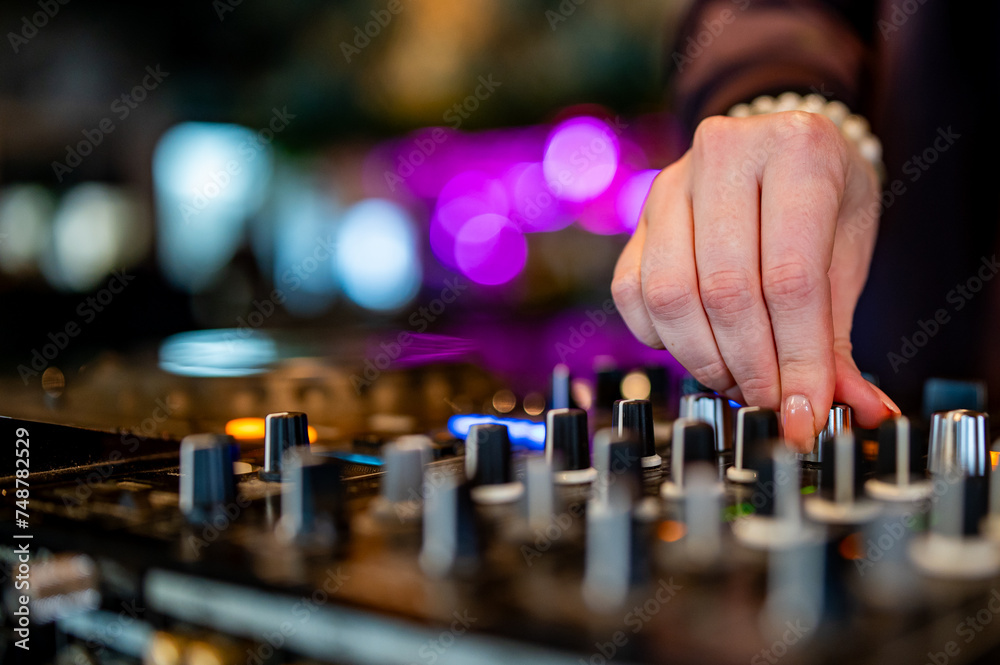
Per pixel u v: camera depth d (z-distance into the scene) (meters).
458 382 0.55
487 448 0.33
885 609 0.27
